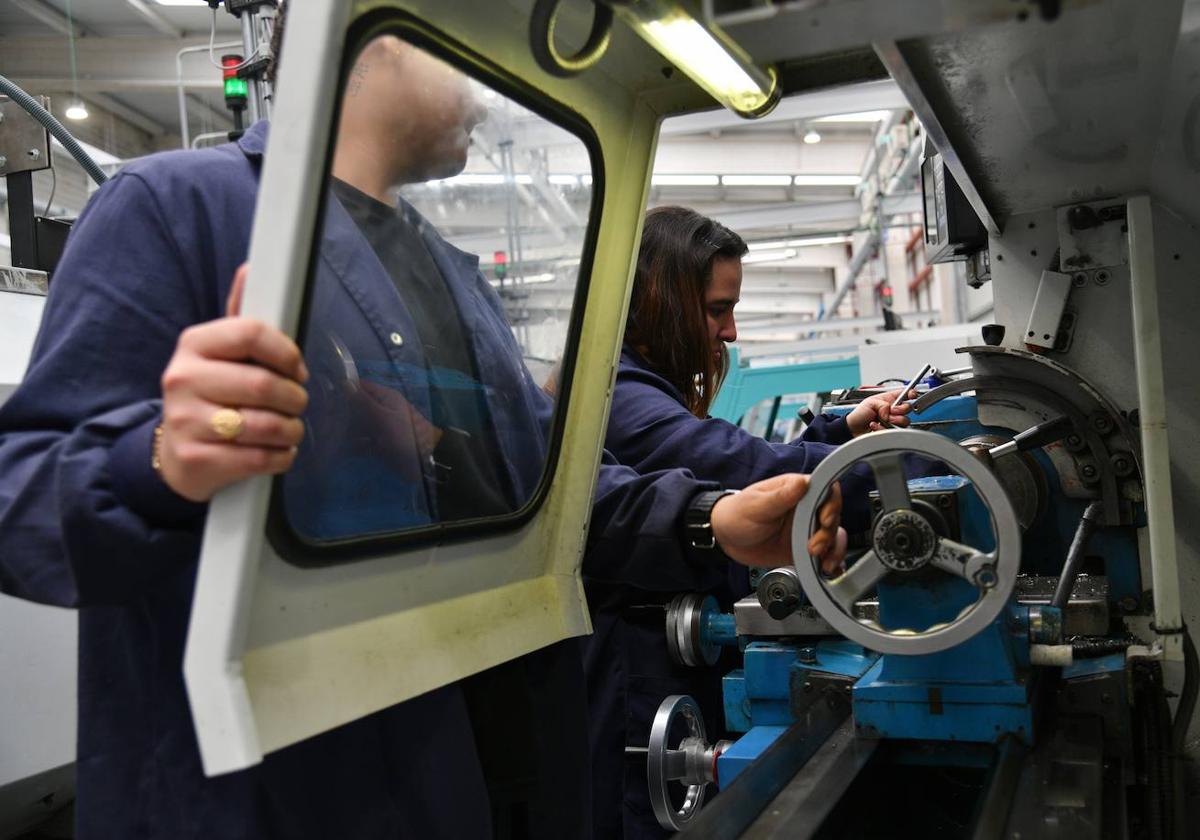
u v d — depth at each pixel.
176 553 0.80
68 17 4.89
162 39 5.08
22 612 1.85
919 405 1.89
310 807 0.95
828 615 1.05
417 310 1.16
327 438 1.00
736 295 2.11
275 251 0.70
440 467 1.13
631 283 1.33
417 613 1.00
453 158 1.15
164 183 0.96
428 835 1.05
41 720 1.88
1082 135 1.35
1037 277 1.79
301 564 0.83
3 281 1.97
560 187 1.25
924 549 1.02
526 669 1.25
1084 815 0.95
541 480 1.25
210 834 0.91
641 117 1.27
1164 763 1.21
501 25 1.02
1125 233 1.70
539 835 1.23
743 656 1.80
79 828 0.96
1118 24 0.96
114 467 0.78
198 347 0.69
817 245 9.23
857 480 1.63
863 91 4.54
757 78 1.05
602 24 0.92
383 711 1.04
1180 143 1.35
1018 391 1.76
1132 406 1.72
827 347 6.59
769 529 1.18
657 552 1.30
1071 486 1.72
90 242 0.92
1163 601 1.27
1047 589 1.58
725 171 7.20
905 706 1.18
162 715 0.93
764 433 5.51
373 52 1.00
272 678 0.79
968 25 0.69
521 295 1.43
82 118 5.41
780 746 1.24
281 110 0.70
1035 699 1.21
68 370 0.87
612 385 1.34
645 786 1.81
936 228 2.07
